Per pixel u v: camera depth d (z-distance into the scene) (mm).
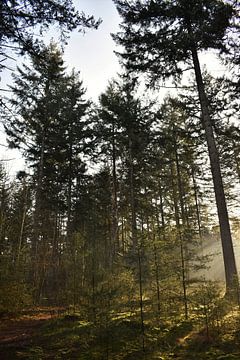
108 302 6805
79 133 22453
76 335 7254
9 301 11648
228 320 7449
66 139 22344
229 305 8109
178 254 9172
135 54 13938
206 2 12180
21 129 19078
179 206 25766
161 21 13562
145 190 24062
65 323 8891
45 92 20078
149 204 23297
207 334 6781
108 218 27281
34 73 19188
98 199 27219
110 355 5953
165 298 8469
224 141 18875
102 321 6668
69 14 9352
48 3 9031
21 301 12656
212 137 13070
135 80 15016
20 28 9289
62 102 21594
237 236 25109
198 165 22453
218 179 12398
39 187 19672
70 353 6195
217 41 12711
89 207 26453
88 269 8852
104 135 22438
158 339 6781
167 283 8508
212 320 7328
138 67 14070
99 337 6621
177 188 25359
